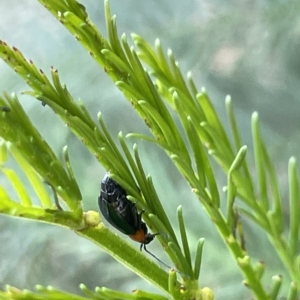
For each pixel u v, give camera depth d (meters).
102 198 0.05
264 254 0.08
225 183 0.10
